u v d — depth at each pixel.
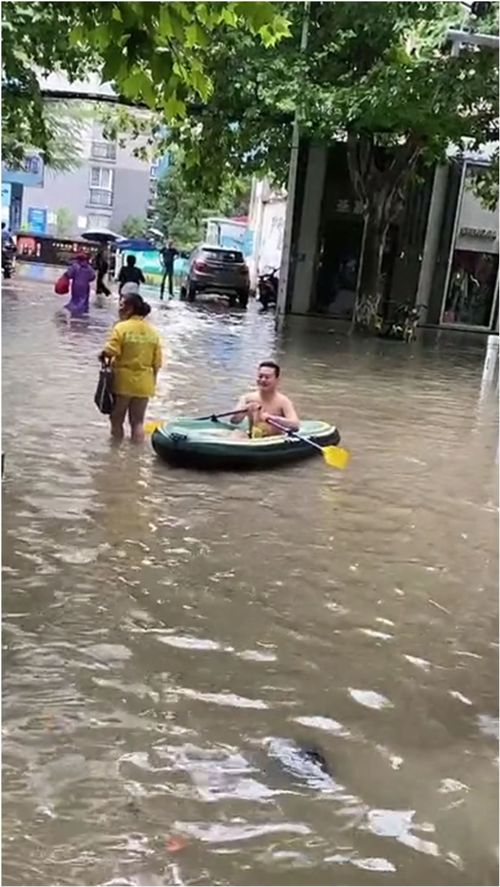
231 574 6.25
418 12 19.94
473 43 17.19
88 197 61.06
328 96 20.23
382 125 20.62
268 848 3.58
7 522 6.80
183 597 5.80
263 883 3.41
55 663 4.81
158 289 34.12
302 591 6.08
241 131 23.31
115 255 37.16
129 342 9.33
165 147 24.75
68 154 47.88
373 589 6.23
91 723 4.30
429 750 4.34
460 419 12.68
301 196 27.83
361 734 4.43
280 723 4.46
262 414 9.78
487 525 7.88
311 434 9.86
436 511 8.18
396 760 4.23
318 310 28.61
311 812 3.81
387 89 19.47
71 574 5.98
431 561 6.88
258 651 5.16
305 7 20.45
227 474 8.77
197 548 6.70
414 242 28.58
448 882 3.49
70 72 18.88
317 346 19.89
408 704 4.74
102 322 19.69
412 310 24.06
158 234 52.19
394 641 5.45
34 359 13.93
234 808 3.79
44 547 6.40
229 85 21.31
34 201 59.47
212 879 3.40
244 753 4.18
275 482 8.66
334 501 8.20
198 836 3.61
